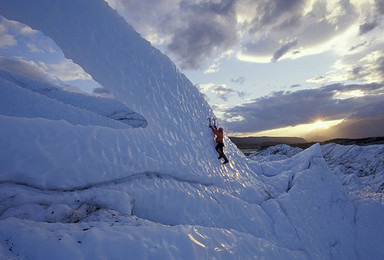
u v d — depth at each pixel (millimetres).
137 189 5797
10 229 3148
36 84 17703
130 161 6117
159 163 6770
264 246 5461
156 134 7395
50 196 4414
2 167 4320
